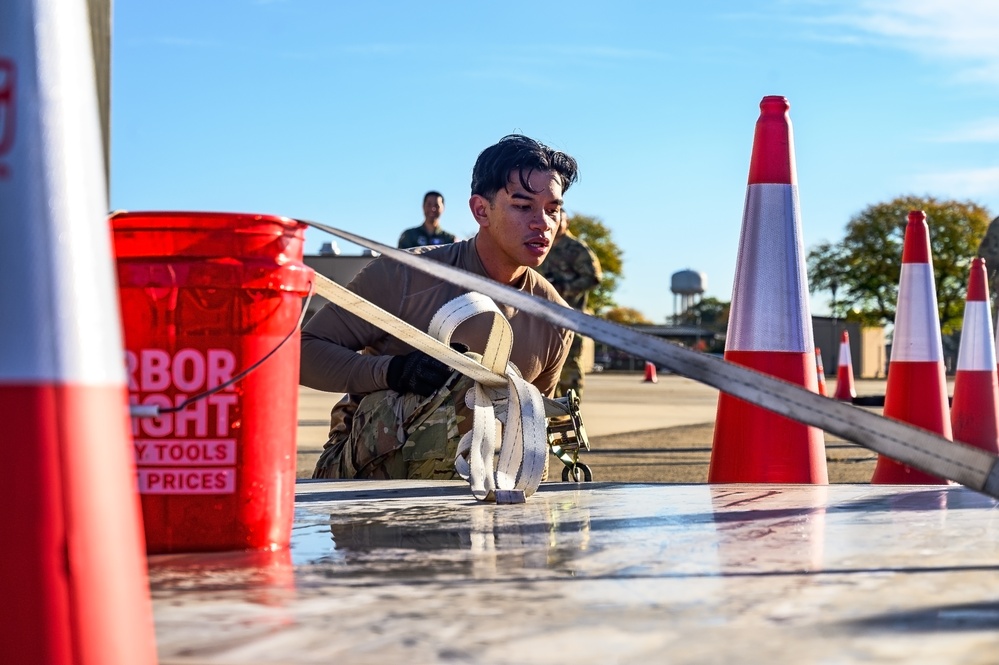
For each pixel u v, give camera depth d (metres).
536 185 3.21
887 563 1.37
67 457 0.76
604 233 73.06
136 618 0.79
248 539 1.48
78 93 0.81
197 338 1.46
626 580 1.26
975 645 0.97
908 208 61.38
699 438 10.90
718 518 1.80
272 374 1.49
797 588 1.21
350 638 1.00
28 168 0.78
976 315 6.10
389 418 2.96
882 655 0.94
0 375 0.76
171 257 1.44
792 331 3.01
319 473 3.23
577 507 1.97
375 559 1.41
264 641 0.99
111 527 0.77
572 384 7.41
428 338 1.96
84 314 0.78
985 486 1.26
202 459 1.46
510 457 2.09
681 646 0.97
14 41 0.79
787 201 3.04
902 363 4.75
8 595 0.75
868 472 7.33
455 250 3.40
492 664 0.92
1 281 0.76
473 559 1.41
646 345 1.33
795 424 2.90
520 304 1.38
